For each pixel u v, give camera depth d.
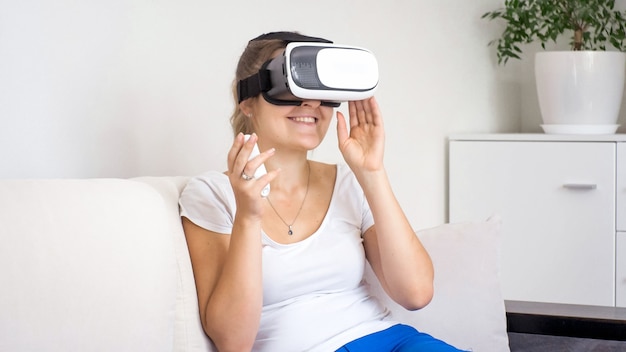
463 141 3.10
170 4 2.12
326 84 1.48
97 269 1.21
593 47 3.40
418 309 1.70
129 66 2.01
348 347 1.56
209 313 1.48
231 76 2.33
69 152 1.85
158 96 2.10
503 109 3.42
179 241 1.51
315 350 1.55
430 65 3.07
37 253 1.14
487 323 1.79
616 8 3.29
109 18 1.95
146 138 2.07
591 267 2.95
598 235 2.93
